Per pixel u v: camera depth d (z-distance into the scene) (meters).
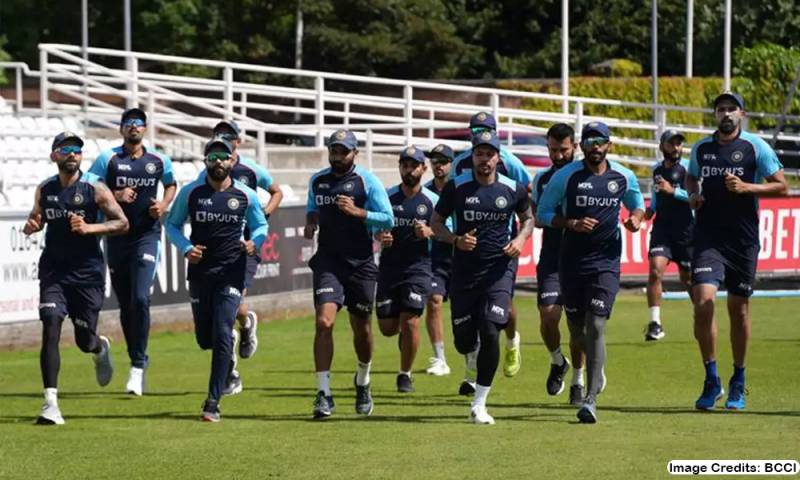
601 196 38.56
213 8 151.75
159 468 32.16
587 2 172.38
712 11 167.00
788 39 163.75
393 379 49.84
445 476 30.67
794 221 83.19
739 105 40.38
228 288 40.00
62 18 146.12
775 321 68.06
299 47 152.00
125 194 45.31
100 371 43.53
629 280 85.12
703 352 40.56
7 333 58.09
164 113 99.50
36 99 121.56
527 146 98.69
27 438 36.50
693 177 40.91
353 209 39.44
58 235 40.16
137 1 147.75
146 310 45.88
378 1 157.12
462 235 38.00
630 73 161.00
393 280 45.97
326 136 100.06
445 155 48.16
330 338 39.84
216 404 39.59
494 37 172.00
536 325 68.94
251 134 110.00
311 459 32.94
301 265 74.19
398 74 161.50
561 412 40.69
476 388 38.50
